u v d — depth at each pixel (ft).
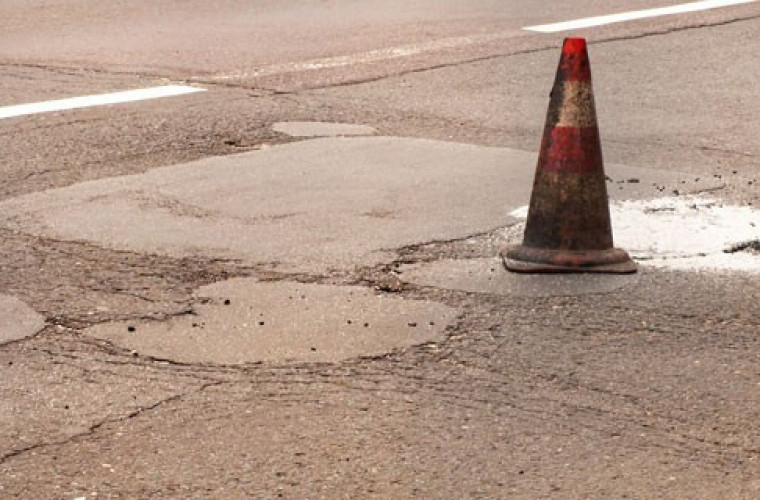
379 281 29.01
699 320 26.99
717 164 37.91
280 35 54.54
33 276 29.25
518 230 32.32
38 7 59.82
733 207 34.01
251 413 23.00
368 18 58.03
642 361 25.03
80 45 52.49
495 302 27.81
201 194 34.94
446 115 43.06
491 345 25.73
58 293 28.30
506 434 22.25
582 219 29.68
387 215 33.35
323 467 21.22
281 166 37.42
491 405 23.26
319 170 37.11
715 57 51.13
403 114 43.09
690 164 37.83
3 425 22.56
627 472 21.07
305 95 45.16
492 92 45.98
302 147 39.32
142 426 22.54
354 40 53.57
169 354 25.35
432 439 22.08
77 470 21.15
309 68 48.88
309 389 23.89
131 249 30.89
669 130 41.45
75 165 37.42
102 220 32.86
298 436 22.20
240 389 23.89
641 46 52.80
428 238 31.68
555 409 23.13
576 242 29.68
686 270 29.63
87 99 44.24
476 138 40.57
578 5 60.90
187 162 37.78
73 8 59.72
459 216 33.30
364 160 38.04
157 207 33.91
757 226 32.55
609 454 21.61
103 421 22.72
